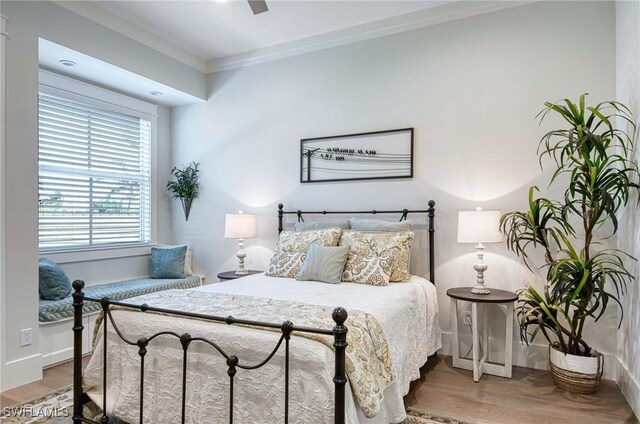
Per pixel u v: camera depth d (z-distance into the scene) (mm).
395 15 3439
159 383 1886
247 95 4242
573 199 2695
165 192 4656
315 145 3850
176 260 4238
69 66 3459
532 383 2682
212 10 3355
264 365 1655
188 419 1791
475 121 3188
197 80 4363
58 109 3586
